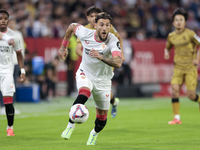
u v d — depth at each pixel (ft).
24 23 179.73
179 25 92.63
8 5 198.70
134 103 156.15
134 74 192.54
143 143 62.08
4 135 71.82
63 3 214.07
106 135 72.08
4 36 61.62
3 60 72.02
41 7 204.64
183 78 94.73
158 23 234.17
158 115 111.86
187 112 121.39
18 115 110.73
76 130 79.20
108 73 58.59
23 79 74.69
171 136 70.38
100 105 59.26
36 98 157.07
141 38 209.97
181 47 93.56
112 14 222.07
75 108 52.95
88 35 57.57
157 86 185.16
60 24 194.08
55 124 89.66
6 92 71.26
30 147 57.88
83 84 56.80
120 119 101.09
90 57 57.31
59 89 183.21
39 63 158.71
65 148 56.80
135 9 239.50
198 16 271.69
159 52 200.64
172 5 269.03
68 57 176.55
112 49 55.57
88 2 222.28
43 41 176.45
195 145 59.88
